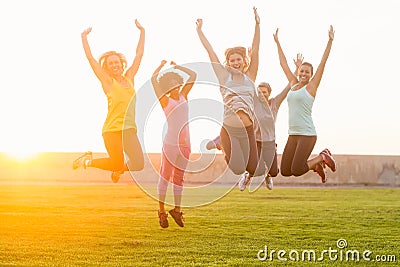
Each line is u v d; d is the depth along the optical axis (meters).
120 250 12.22
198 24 9.20
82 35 9.42
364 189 28.56
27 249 12.27
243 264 11.05
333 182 30.72
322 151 11.36
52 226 15.31
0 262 11.08
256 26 9.24
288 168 10.64
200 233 14.34
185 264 10.98
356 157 30.92
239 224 15.88
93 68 9.30
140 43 9.52
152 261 11.22
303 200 22.70
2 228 14.89
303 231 14.82
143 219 16.73
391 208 20.14
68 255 11.72
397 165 31.06
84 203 20.77
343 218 17.33
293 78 10.74
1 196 23.03
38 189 26.30
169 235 14.02
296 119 10.50
